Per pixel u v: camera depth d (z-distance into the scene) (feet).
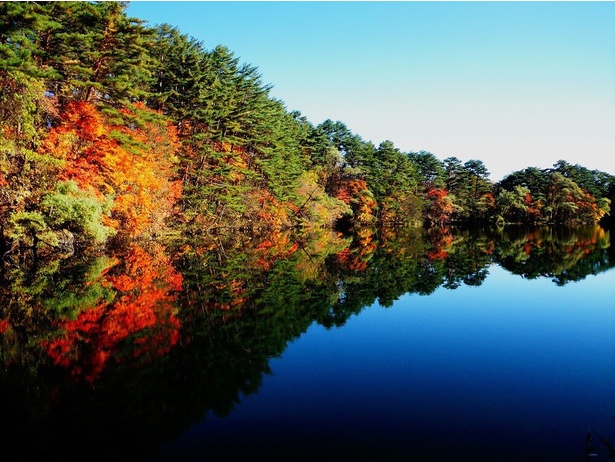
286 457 15.31
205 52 141.08
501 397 20.70
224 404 19.72
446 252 92.17
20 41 51.31
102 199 72.59
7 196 54.08
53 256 61.57
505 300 43.60
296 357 26.37
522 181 257.34
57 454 15.34
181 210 117.39
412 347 28.66
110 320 32.71
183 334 30.01
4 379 21.84
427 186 247.29
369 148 221.46
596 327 33.58
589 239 130.72
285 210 160.35
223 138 128.06
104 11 65.87
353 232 166.50
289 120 182.19
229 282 50.26
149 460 15.01
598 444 16.28
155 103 117.70
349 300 43.09
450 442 16.42
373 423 17.99
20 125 54.85
